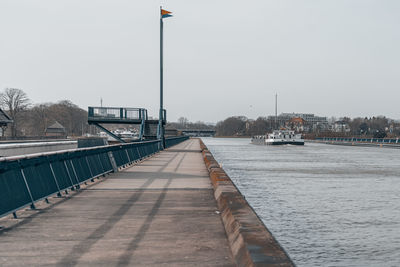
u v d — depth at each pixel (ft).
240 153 229.66
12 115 451.94
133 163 86.89
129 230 26.35
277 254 17.80
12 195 29.37
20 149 74.59
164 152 141.08
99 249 21.93
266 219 46.39
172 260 20.06
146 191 44.78
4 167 28.22
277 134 365.61
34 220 29.25
